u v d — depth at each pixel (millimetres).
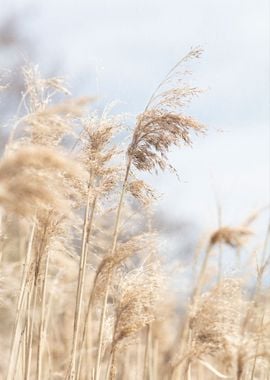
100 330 2322
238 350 2168
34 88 2193
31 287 2348
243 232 2254
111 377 2303
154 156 2332
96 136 2332
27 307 2328
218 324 2164
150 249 2307
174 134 2311
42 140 2084
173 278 2330
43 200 1906
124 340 2309
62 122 2092
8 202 1876
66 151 2148
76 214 2344
